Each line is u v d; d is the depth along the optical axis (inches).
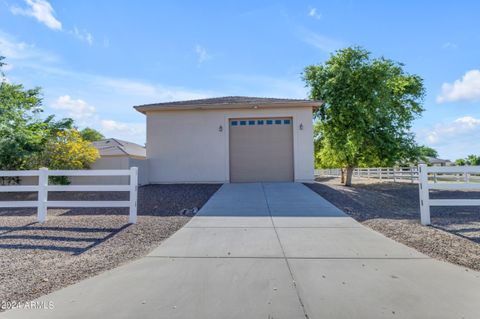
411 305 106.0
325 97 563.2
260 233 209.3
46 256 168.4
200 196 380.5
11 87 559.5
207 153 516.4
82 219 263.4
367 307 104.7
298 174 503.2
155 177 519.2
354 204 338.0
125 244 191.3
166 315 100.9
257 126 519.2
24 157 455.2
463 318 97.1
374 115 529.0
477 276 131.7
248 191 408.5
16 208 345.7
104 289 122.6
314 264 148.4
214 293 117.1
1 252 175.9
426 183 233.5
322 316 99.0
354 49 545.6
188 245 183.2
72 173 259.1
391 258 156.5
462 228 216.5
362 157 587.2
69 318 100.0
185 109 517.3
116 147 661.3
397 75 655.8
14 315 102.7
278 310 103.1
